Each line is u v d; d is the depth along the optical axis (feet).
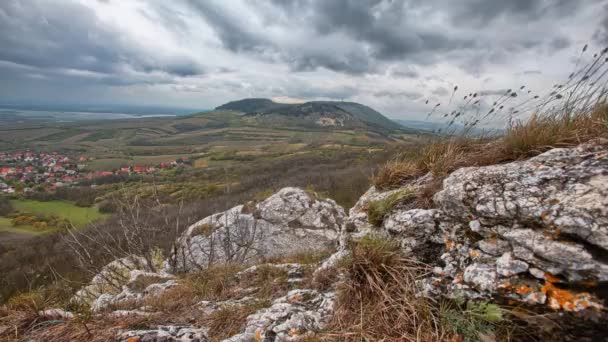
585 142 8.68
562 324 5.47
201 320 9.91
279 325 8.14
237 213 29.66
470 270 6.93
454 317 6.50
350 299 8.22
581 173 6.99
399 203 10.97
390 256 8.46
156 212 28.09
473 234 7.82
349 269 8.58
